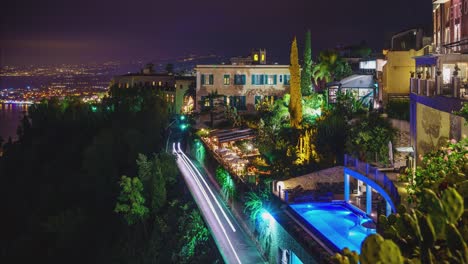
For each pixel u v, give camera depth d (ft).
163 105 248.11
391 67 148.05
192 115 231.50
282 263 69.46
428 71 84.28
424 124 78.18
